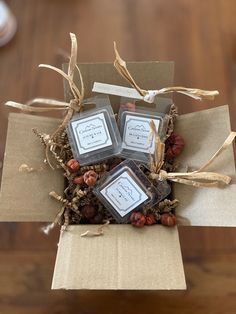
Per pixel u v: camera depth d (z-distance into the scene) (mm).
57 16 738
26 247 586
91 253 409
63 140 496
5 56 709
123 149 481
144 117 481
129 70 477
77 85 495
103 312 540
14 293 558
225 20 726
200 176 431
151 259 403
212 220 420
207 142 462
